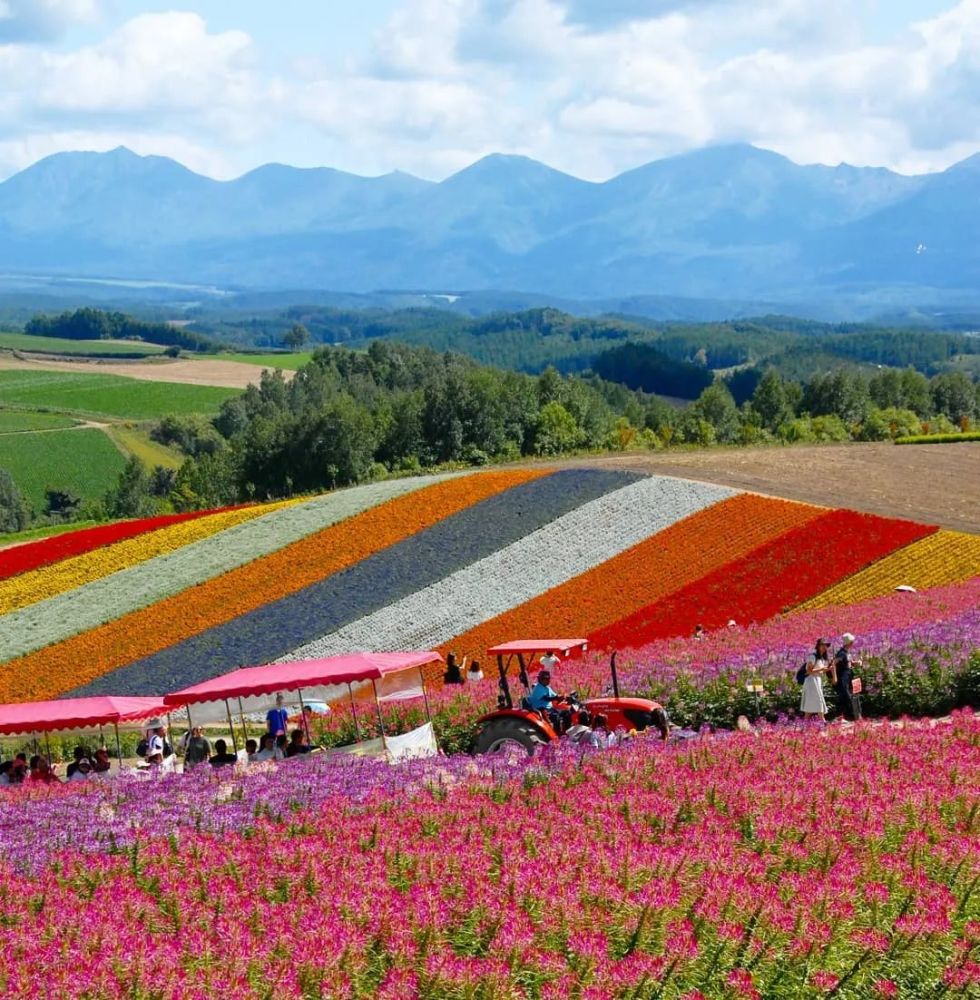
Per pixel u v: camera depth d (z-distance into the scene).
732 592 42.31
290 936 12.85
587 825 16.72
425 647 39.81
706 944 12.77
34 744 31.39
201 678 38.25
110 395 187.12
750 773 18.73
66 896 14.71
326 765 20.67
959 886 14.36
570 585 44.09
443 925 13.15
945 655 28.30
